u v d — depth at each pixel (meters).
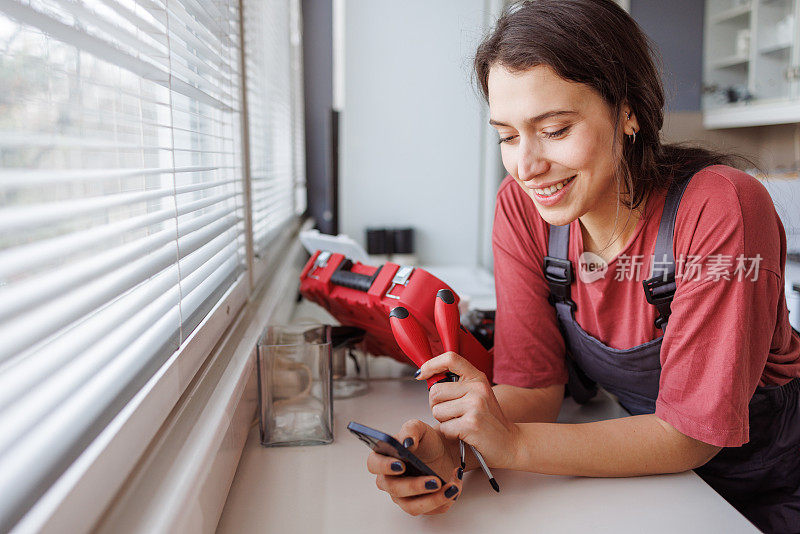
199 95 0.98
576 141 0.74
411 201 3.20
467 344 1.04
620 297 0.93
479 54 0.82
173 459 0.64
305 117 3.62
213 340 1.01
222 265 1.18
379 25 3.10
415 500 0.70
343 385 1.18
